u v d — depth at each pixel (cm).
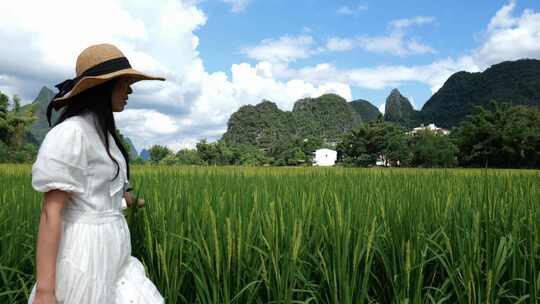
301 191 493
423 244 316
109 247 215
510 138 7506
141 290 228
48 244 193
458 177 820
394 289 287
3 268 317
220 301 299
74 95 206
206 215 335
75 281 203
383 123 11069
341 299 278
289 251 290
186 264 302
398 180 709
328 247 331
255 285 311
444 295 315
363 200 414
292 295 303
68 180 195
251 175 1005
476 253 296
